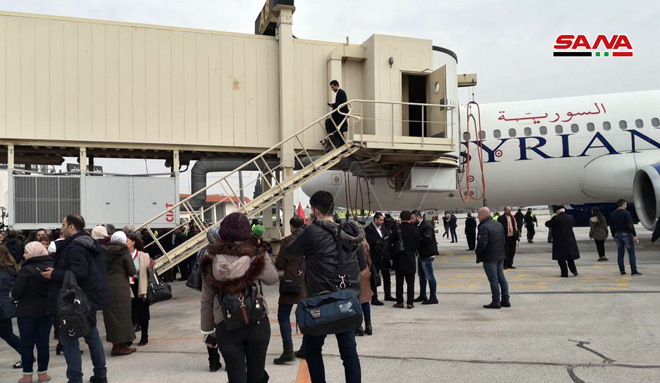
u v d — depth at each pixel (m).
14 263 5.92
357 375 3.64
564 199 17.39
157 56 10.29
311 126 10.67
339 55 11.21
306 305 3.51
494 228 7.83
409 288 8.05
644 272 11.45
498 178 16.31
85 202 9.91
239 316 3.24
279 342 6.19
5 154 11.75
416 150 10.60
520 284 10.24
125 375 4.96
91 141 9.90
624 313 7.11
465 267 13.83
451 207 17.73
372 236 8.93
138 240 6.38
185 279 13.51
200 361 5.42
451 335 6.17
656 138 16.22
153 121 10.23
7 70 9.52
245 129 10.79
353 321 3.50
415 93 12.46
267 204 9.89
